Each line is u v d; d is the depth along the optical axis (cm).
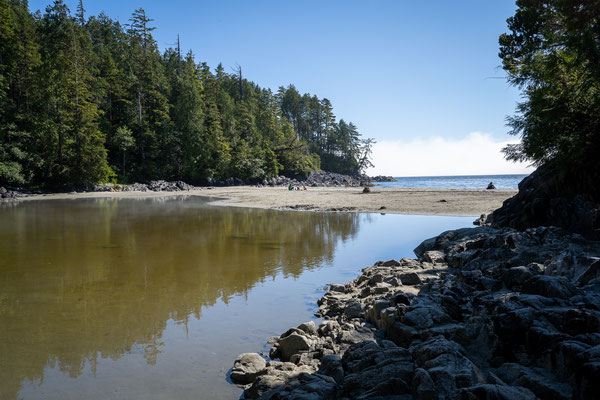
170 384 395
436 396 308
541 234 861
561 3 1234
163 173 6688
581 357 297
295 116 13362
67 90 5153
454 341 412
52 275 838
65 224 1764
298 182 8662
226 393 381
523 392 301
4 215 2189
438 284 671
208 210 2530
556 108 1134
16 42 5300
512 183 9531
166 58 9531
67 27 6506
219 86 9162
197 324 565
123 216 2138
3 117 4859
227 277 836
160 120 6956
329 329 532
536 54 1330
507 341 387
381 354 397
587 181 1145
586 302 421
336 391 356
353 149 13488
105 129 6247
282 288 762
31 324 553
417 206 2447
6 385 386
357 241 1310
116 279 807
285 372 403
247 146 8350
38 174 4962
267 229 1603
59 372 414
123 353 465
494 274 674
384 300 552
